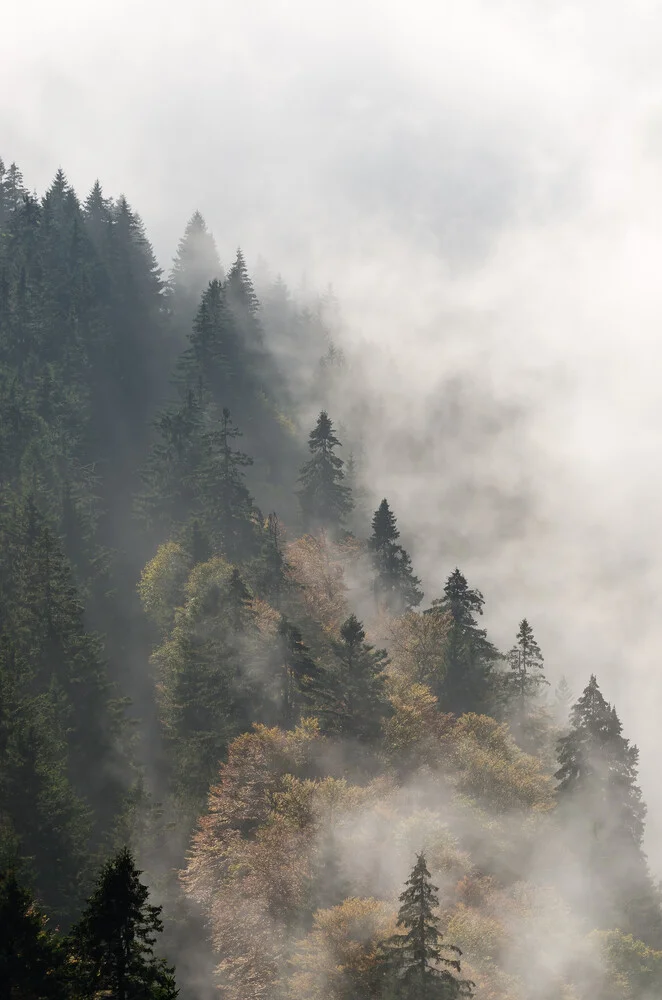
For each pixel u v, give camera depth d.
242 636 69.56
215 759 62.22
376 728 63.25
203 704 66.31
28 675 64.12
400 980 36.81
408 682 75.31
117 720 66.12
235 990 44.06
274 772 56.88
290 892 47.03
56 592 68.69
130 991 27.47
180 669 69.00
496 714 78.81
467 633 83.31
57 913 45.56
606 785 60.06
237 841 51.28
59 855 48.94
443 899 47.66
